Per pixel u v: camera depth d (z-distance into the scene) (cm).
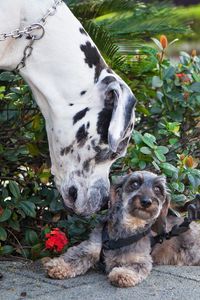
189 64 243
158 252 206
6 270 196
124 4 264
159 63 239
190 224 211
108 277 186
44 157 220
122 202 189
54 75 178
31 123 217
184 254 208
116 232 190
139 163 214
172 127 225
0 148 214
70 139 179
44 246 212
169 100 235
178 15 291
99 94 178
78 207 179
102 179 181
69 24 179
